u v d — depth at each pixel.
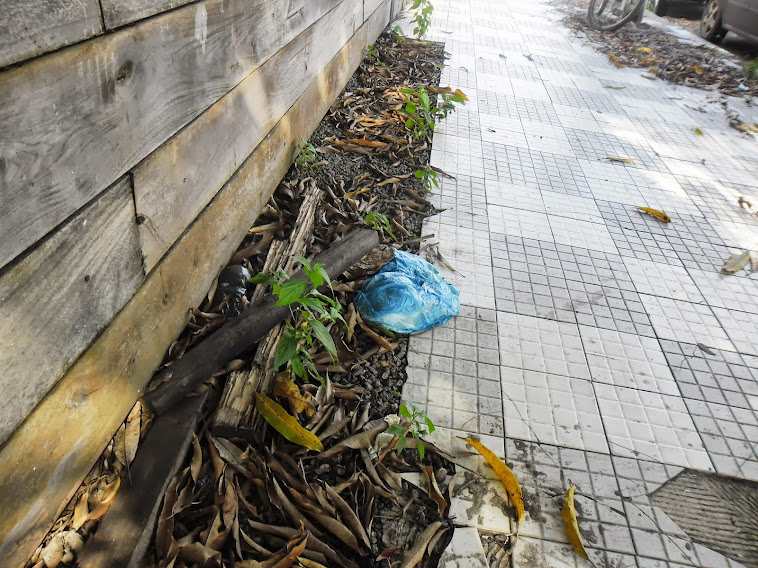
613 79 6.41
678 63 7.07
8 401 1.24
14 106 1.13
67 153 1.31
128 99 1.53
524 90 5.76
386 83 5.01
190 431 1.79
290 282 2.09
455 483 1.97
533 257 3.19
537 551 1.82
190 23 1.82
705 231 3.63
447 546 1.80
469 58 6.51
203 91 1.99
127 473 1.66
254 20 2.37
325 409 2.09
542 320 2.74
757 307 3.00
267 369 2.08
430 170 3.71
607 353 2.60
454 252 3.14
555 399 2.34
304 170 3.34
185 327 2.14
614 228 3.57
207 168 2.14
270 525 1.69
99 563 1.47
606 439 2.21
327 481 1.88
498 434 2.17
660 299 2.99
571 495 1.97
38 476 1.39
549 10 9.48
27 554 1.42
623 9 8.62
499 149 4.41
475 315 2.71
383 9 6.14
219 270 2.42
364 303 2.54
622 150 4.66
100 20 1.36
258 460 1.82
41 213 1.26
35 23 1.15
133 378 1.78
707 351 2.68
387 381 2.30
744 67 6.87
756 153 4.82
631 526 1.92
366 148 3.83
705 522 1.96
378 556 1.72
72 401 1.48
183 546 1.57
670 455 2.17
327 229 2.93
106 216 1.51
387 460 1.99
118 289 1.63
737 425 2.32
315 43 3.43
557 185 4.00
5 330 1.20
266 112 2.72
